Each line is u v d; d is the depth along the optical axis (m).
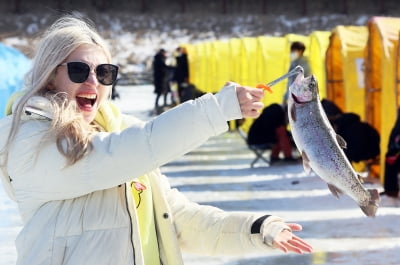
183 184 10.36
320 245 6.57
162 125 2.48
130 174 2.50
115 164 2.48
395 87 8.98
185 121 2.46
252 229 2.79
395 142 8.41
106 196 2.60
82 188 2.51
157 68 24.11
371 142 9.57
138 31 45.56
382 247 6.45
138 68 37.44
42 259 2.54
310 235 6.97
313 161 2.61
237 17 48.41
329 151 2.58
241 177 10.88
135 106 25.48
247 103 2.48
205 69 21.81
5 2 46.72
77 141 2.49
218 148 14.80
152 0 49.22
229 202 8.83
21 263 2.57
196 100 2.50
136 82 35.06
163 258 2.84
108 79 2.71
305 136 2.61
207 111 2.47
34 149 2.51
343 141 2.66
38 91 2.63
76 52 2.68
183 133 2.46
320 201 8.70
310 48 12.75
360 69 10.45
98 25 46.28
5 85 12.41
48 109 2.55
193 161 12.91
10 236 7.17
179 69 22.39
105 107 2.82
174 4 49.25
